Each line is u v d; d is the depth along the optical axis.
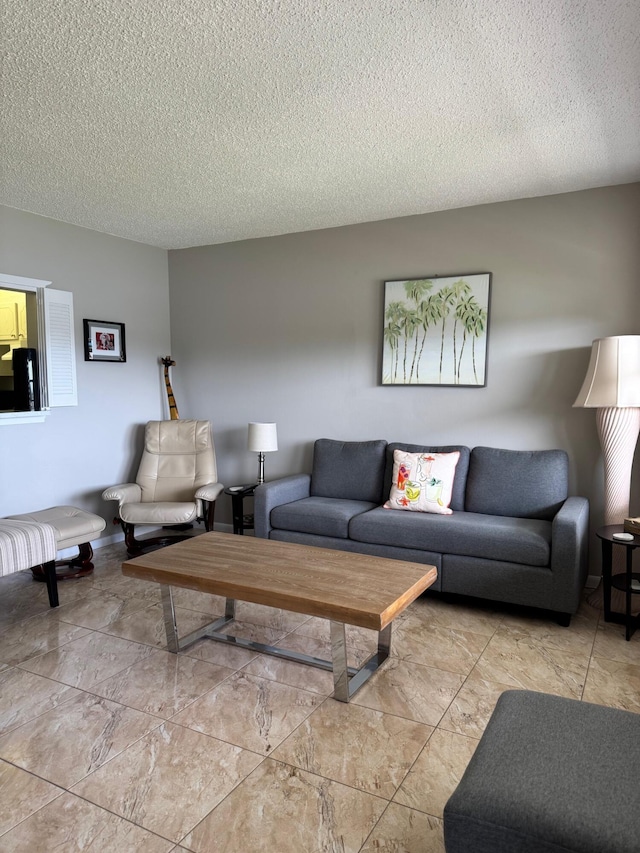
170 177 3.34
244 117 2.57
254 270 4.79
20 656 2.77
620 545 3.15
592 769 1.33
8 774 1.93
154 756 2.03
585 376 3.52
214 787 1.87
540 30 1.91
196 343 5.14
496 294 3.88
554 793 1.25
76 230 4.36
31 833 1.68
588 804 1.22
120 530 4.80
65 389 4.25
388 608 2.16
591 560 3.66
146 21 1.86
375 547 3.57
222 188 3.53
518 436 3.87
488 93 2.35
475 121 2.61
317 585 2.41
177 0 1.76
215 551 2.93
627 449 3.29
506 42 1.99
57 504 4.28
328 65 2.14
